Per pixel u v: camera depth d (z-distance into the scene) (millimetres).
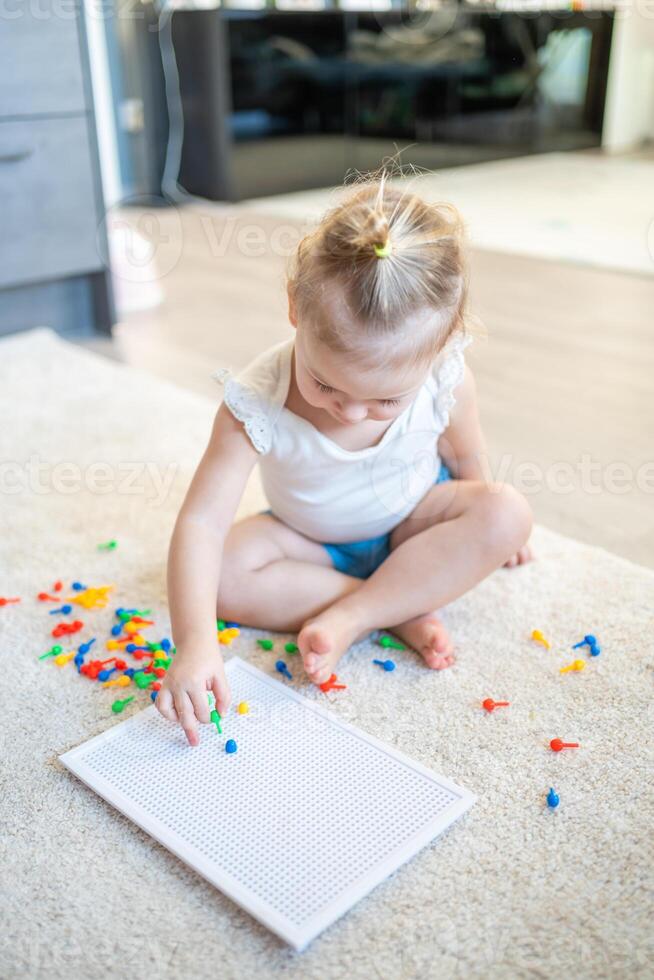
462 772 795
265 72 3535
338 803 752
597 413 1606
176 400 1646
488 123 4293
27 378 1750
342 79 3742
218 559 902
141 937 652
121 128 3660
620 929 652
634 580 1077
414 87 3965
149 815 742
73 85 1885
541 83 4391
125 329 2123
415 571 947
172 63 3545
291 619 982
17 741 842
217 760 800
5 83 1787
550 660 941
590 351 1926
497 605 1035
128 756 807
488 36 4102
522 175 4051
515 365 1843
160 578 1103
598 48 4508
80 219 1981
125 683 913
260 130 3604
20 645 980
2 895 687
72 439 1491
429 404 946
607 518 1248
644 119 4828
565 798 766
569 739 832
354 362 733
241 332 2072
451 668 933
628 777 787
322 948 639
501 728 847
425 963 627
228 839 718
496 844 722
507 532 943
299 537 1027
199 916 668
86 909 675
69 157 1928
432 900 674
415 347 746
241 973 624
